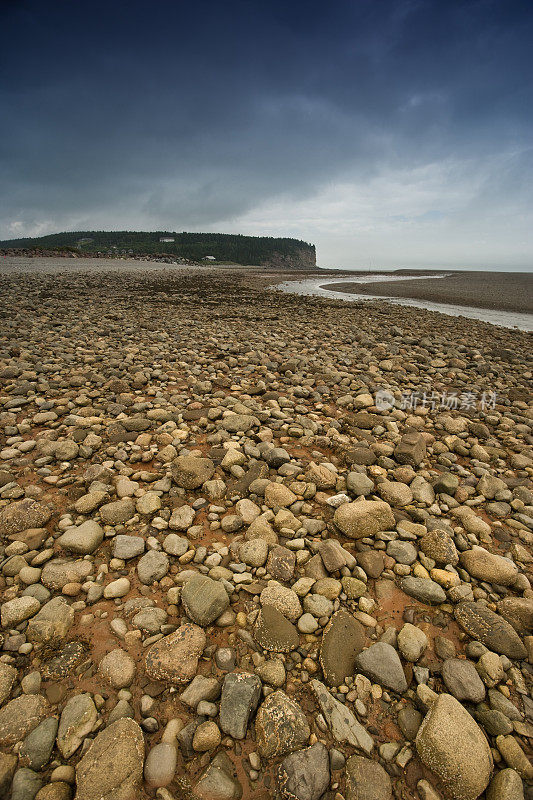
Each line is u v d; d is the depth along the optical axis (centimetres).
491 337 1326
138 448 456
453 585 295
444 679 231
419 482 415
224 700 209
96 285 2492
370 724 211
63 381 657
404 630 256
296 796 178
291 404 618
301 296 2547
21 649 236
